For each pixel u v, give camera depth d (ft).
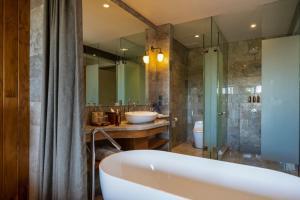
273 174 4.89
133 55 9.68
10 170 5.33
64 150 4.61
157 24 10.85
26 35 5.62
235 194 5.30
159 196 3.83
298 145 8.24
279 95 8.58
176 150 11.75
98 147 7.38
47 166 4.80
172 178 6.27
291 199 4.52
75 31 4.73
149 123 8.36
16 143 5.45
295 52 8.26
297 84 8.23
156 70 11.10
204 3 8.52
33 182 5.55
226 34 12.10
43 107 4.94
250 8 8.94
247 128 12.91
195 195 5.81
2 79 5.19
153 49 10.89
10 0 5.32
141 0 8.29
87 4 7.39
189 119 13.79
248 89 12.90
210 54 10.91
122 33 8.97
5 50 5.24
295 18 8.44
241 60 13.08
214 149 10.68
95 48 7.77
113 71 8.64
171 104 10.97
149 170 6.64
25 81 5.61
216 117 10.72
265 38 9.60
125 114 8.42
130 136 7.15
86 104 7.25
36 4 5.52
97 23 7.79
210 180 5.70
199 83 13.58
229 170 5.47
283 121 8.54
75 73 4.75
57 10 4.87
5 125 5.25
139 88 10.08
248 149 12.81
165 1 8.35
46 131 4.86
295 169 8.31
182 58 13.01
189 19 10.17
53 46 4.87
